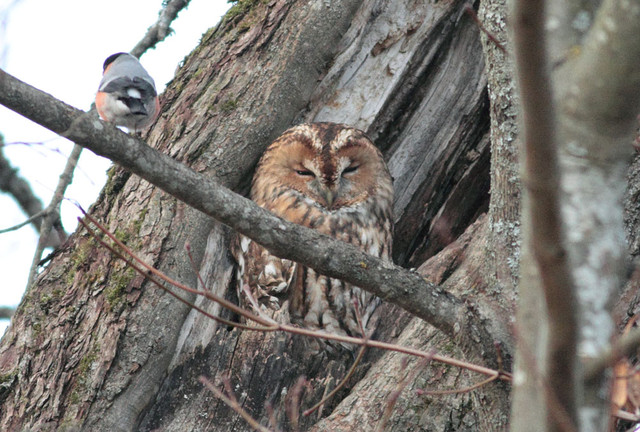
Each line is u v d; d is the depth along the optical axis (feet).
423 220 43.80
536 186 15.33
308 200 41.32
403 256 44.39
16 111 22.47
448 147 42.93
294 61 40.06
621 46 16.35
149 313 34.06
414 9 42.16
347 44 41.70
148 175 23.67
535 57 14.82
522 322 18.38
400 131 43.11
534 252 15.70
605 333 17.85
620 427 28.66
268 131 39.45
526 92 15.07
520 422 17.62
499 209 28.14
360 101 42.16
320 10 40.83
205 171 38.01
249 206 24.58
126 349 33.47
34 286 35.73
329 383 33.63
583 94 17.49
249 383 33.71
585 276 17.97
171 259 35.37
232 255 39.99
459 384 30.91
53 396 32.78
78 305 34.53
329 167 40.11
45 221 36.70
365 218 41.55
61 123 22.81
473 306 25.89
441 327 26.14
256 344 34.53
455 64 42.83
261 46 40.63
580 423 16.25
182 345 35.63
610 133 17.60
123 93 29.68
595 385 17.61
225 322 23.41
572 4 19.49
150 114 30.55
